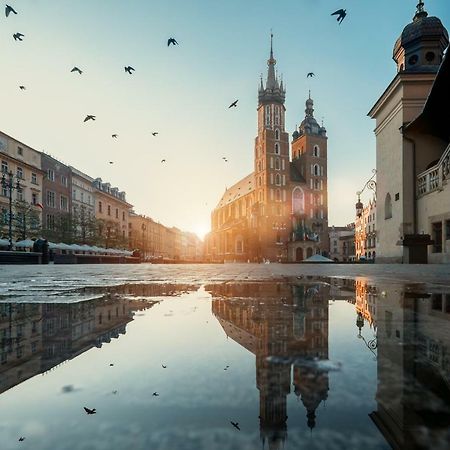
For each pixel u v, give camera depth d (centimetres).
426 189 1916
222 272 1017
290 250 7956
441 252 1767
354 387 76
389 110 2261
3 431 59
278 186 8219
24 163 4597
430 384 78
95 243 5956
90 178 6681
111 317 200
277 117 8512
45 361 108
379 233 2452
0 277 721
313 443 50
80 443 53
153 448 49
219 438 52
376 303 253
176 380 86
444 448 48
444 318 187
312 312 211
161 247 13775
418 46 2161
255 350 116
